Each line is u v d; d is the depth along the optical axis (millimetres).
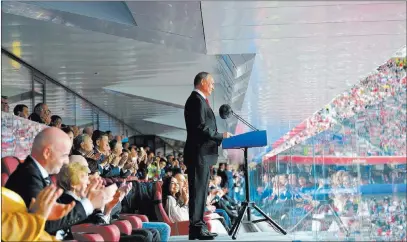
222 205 10438
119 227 4035
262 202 9359
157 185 6477
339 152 3357
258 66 9195
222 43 7602
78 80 12367
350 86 11297
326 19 6383
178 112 19250
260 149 13672
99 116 17016
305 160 4562
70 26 7441
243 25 6637
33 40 8836
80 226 3574
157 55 10125
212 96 13500
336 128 3430
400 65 11156
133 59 10414
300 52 8234
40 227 2514
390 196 2494
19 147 5387
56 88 12312
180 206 7121
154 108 17906
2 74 9297
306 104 13891
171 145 30719
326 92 12023
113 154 6863
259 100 13086
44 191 2572
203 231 5383
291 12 6062
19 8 6859
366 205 2822
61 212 2746
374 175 2686
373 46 7887
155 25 6914
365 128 2797
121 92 13445
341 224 3314
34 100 10758
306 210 4488
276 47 7875
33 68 10695
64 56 9992
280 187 6516
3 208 2582
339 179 3359
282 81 10594
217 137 5258
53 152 3062
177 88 13656
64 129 5707
